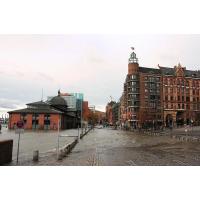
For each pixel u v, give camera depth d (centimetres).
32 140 3762
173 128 8412
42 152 2169
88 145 2934
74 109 14762
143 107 9594
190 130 6775
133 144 3094
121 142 3447
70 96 15188
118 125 14138
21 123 1534
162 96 9856
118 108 15388
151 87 9838
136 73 9950
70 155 1936
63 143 3216
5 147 1494
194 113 10031
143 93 9706
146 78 9838
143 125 9250
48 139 4012
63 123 10619
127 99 10238
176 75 10106
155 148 2547
